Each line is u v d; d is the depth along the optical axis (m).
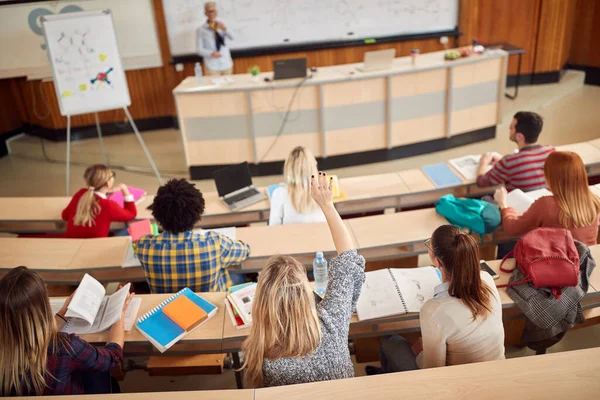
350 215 3.96
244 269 2.80
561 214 2.47
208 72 6.11
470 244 1.72
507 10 7.01
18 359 1.63
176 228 2.34
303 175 2.98
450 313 1.75
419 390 1.32
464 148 5.78
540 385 1.31
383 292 2.27
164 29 6.41
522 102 6.86
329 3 6.61
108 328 2.14
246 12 6.49
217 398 1.35
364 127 5.36
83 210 3.21
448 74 5.33
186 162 5.37
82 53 4.75
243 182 3.69
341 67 5.39
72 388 1.85
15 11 5.98
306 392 1.34
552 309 2.13
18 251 2.93
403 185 3.64
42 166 6.07
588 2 7.11
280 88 5.02
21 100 6.68
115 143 6.68
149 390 2.71
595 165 3.75
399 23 6.89
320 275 2.42
